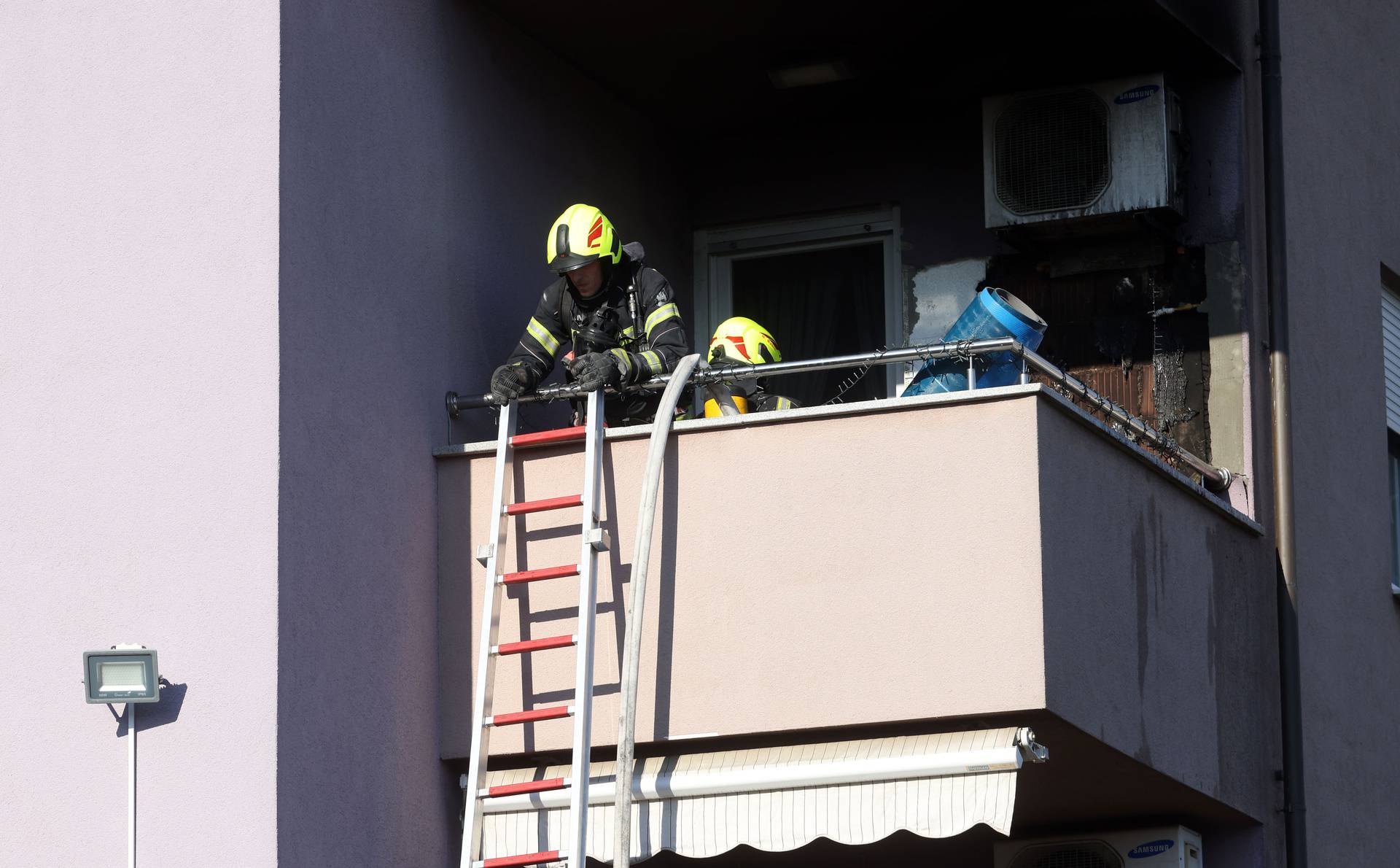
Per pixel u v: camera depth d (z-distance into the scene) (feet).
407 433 67.46
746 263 91.30
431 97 71.46
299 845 59.41
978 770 60.95
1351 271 90.48
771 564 64.13
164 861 59.47
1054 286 84.64
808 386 89.20
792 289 90.38
